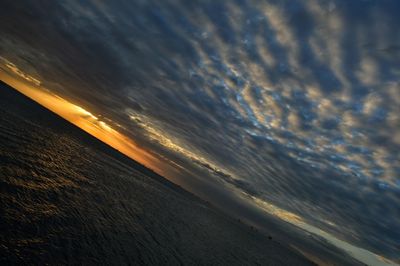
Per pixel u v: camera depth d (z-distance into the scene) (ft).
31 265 14.43
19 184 24.29
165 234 42.65
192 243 48.26
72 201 29.14
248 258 69.05
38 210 21.83
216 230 87.45
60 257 17.21
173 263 30.94
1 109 51.13
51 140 54.60
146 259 26.81
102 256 21.24
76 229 23.08
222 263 47.01
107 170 64.13
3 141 33.58
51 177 32.30
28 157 33.88
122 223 33.65
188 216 79.61
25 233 17.35
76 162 49.49
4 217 17.46
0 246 14.42
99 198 37.58
